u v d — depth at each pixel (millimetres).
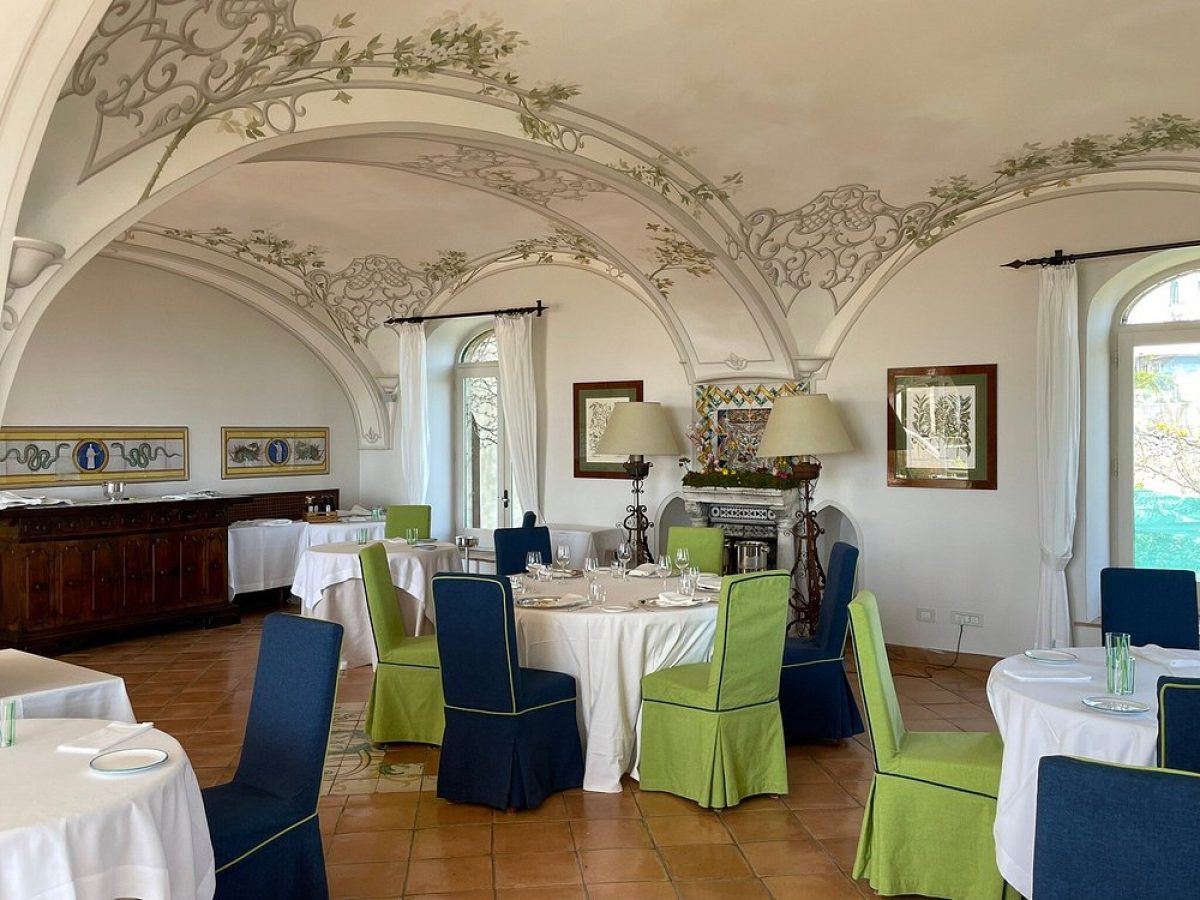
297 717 2875
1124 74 4211
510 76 4168
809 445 5969
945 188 5633
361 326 8680
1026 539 5980
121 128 3254
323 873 2867
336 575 6211
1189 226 5352
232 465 8297
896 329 6398
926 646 6352
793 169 5301
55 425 7105
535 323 8047
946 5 3607
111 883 2037
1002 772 2920
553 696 4035
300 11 3311
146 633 7160
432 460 8859
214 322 8164
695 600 4434
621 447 6805
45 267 3223
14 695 3039
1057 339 5719
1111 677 2914
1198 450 5742
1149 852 1649
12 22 2596
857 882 3266
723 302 6445
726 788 3834
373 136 4109
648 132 4832
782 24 3744
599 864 3398
